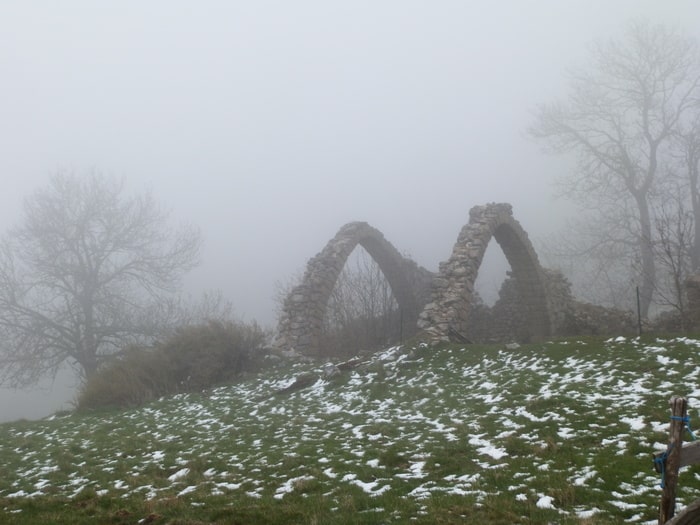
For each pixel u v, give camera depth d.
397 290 30.89
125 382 19.03
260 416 13.73
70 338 29.86
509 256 27.28
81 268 31.22
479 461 7.83
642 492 5.91
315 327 22.88
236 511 6.34
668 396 9.74
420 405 12.55
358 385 15.55
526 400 11.09
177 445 11.21
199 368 19.45
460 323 19.77
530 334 26.89
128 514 6.51
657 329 24.70
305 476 7.84
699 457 4.19
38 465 10.73
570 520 5.27
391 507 6.14
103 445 12.14
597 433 8.30
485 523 5.38
